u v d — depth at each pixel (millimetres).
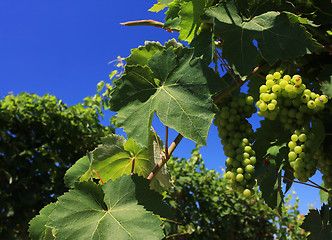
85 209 1139
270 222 6152
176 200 4938
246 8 1225
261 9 1225
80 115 4648
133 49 1405
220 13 1192
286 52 1147
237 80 1274
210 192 5422
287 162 1537
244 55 1156
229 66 1179
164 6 1673
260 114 1241
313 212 1465
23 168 4266
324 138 1328
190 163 5594
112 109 1189
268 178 1672
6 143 4082
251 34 1172
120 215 1142
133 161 1545
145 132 1142
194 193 5270
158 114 1134
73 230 1078
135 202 1206
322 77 1287
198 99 1127
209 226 5211
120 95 1197
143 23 1482
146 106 1192
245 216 5863
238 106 1263
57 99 4645
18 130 4395
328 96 1235
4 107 4219
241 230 5629
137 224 1104
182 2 1264
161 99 1163
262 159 1590
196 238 5004
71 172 1496
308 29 1368
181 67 1198
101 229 1091
